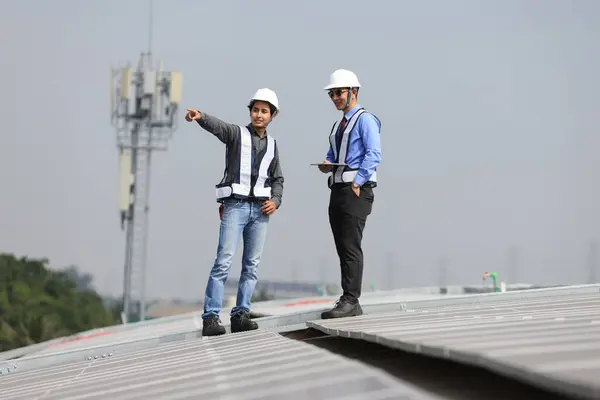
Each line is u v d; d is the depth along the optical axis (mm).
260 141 10180
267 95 10125
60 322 100062
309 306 17828
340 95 9672
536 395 3547
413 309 10102
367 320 7633
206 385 4914
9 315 95250
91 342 15391
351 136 9570
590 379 2982
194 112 9883
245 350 6785
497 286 15531
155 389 5184
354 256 9531
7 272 110000
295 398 4047
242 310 10188
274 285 131625
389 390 3902
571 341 4156
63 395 5816
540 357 3600
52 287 114188
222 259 10148
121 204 74938
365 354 5492
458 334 4914
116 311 138000
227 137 10086
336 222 9602
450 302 10258
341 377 4402
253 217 10211
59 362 9953
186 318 20234
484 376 4020
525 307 8320
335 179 9594
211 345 8180
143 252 74375
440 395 3676
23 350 18234
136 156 74750
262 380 4715
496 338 4504
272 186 10352
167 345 9344
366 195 9555
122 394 5254
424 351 4320
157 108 74062
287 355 5773
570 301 8766
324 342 6934
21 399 6141
